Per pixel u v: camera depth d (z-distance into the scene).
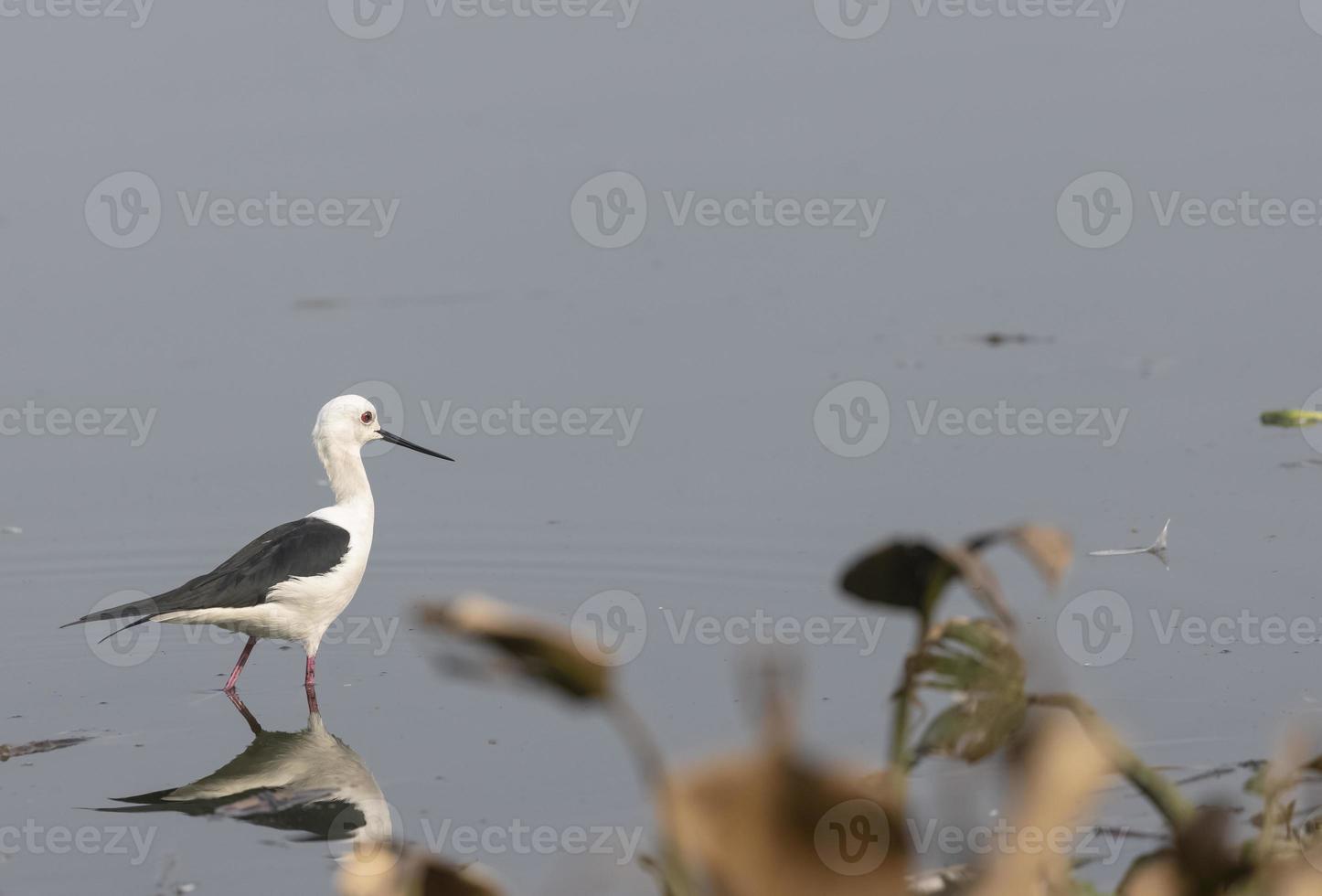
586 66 25.34
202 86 24.22
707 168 22.73
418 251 21.16
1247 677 10.58
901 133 23.58
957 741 4.60
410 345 18.45
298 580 11.82
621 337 18.56
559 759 10.12
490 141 23.36
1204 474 14.40
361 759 10.35
